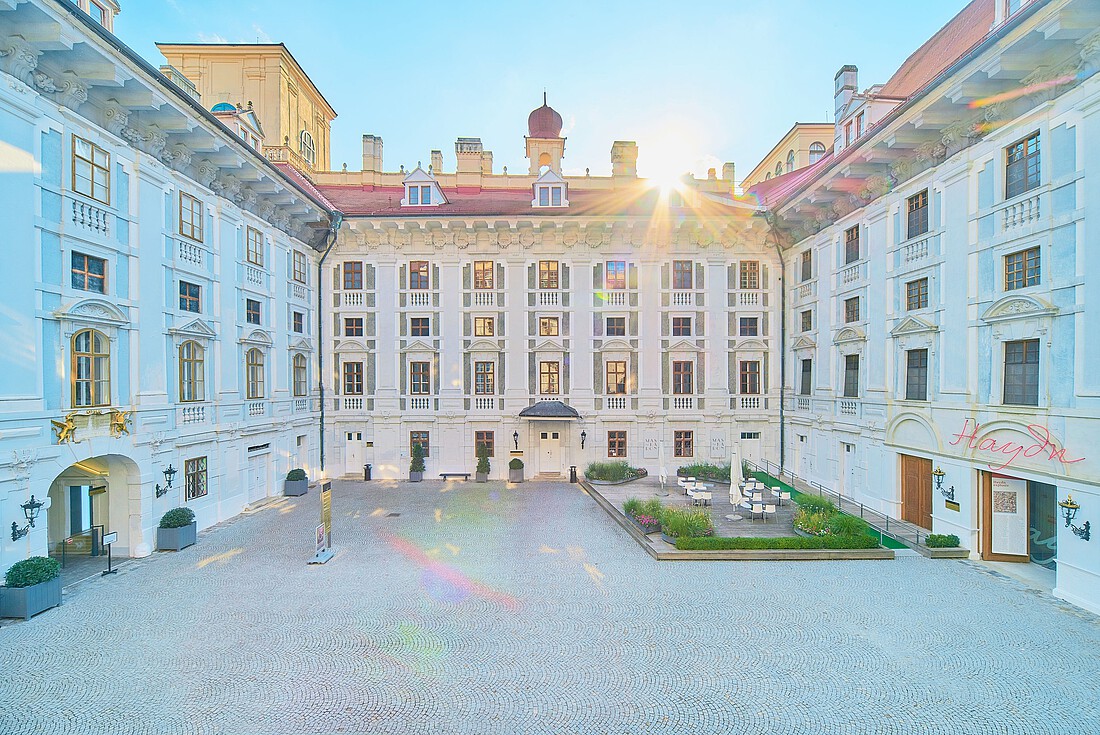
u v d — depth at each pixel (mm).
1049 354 14258
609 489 26234
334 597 13672
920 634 11781
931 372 18484
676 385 29922
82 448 14672
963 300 17016
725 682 9922
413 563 16219
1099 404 12898
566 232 29453
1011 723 8812
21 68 13219
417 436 29922
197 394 20000
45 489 13672
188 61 35531
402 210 29828
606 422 29688
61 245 14219
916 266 19234
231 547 17781
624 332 29844
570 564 16141
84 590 14086
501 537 18875
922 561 16531
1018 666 10500
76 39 13430
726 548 16734
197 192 19875
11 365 12930
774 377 29938
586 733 8516
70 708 9078
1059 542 13859
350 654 10867
